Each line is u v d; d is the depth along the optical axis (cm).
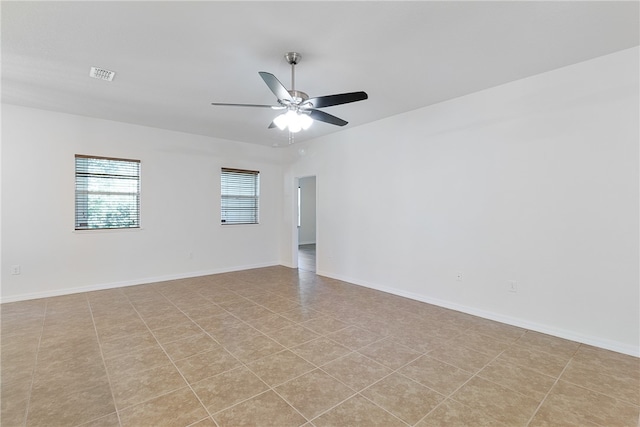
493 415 195
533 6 213
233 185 638
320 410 199
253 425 185
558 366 254
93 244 475
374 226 493
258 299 436
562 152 308
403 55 281
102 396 212
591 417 193
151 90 361
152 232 529
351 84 345
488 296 362
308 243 1098
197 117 464
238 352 277
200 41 257
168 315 370
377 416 193
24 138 421
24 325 336
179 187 557
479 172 368
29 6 211
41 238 434
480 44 263
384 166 477
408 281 446
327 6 212
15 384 226
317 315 373
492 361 262
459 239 388
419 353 277
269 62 293
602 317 288
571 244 304
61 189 447
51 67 304
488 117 359
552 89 313
